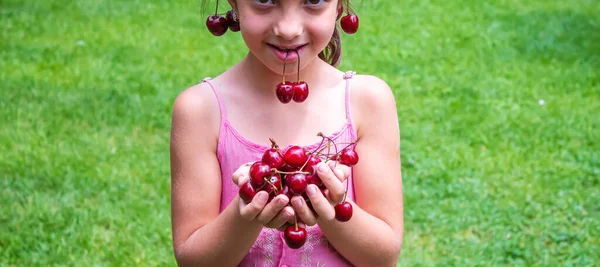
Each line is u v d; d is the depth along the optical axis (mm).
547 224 5047
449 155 6098
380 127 2166
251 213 1803
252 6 1934
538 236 4918
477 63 8797
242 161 2113
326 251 2158
